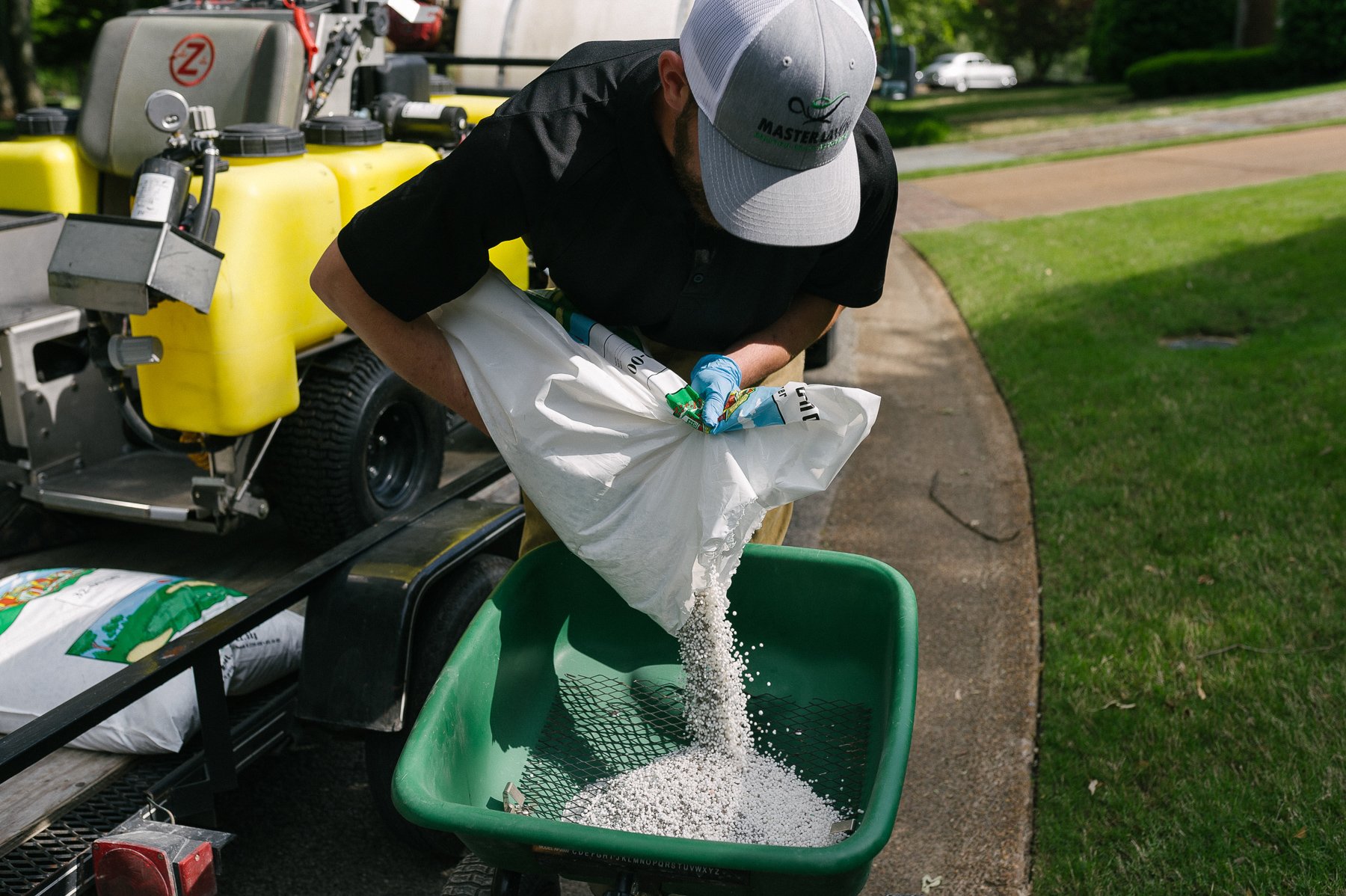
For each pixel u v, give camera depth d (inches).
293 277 108.2
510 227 65.2
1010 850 98.3
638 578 71.1
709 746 76.0
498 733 73.0
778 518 99.0
